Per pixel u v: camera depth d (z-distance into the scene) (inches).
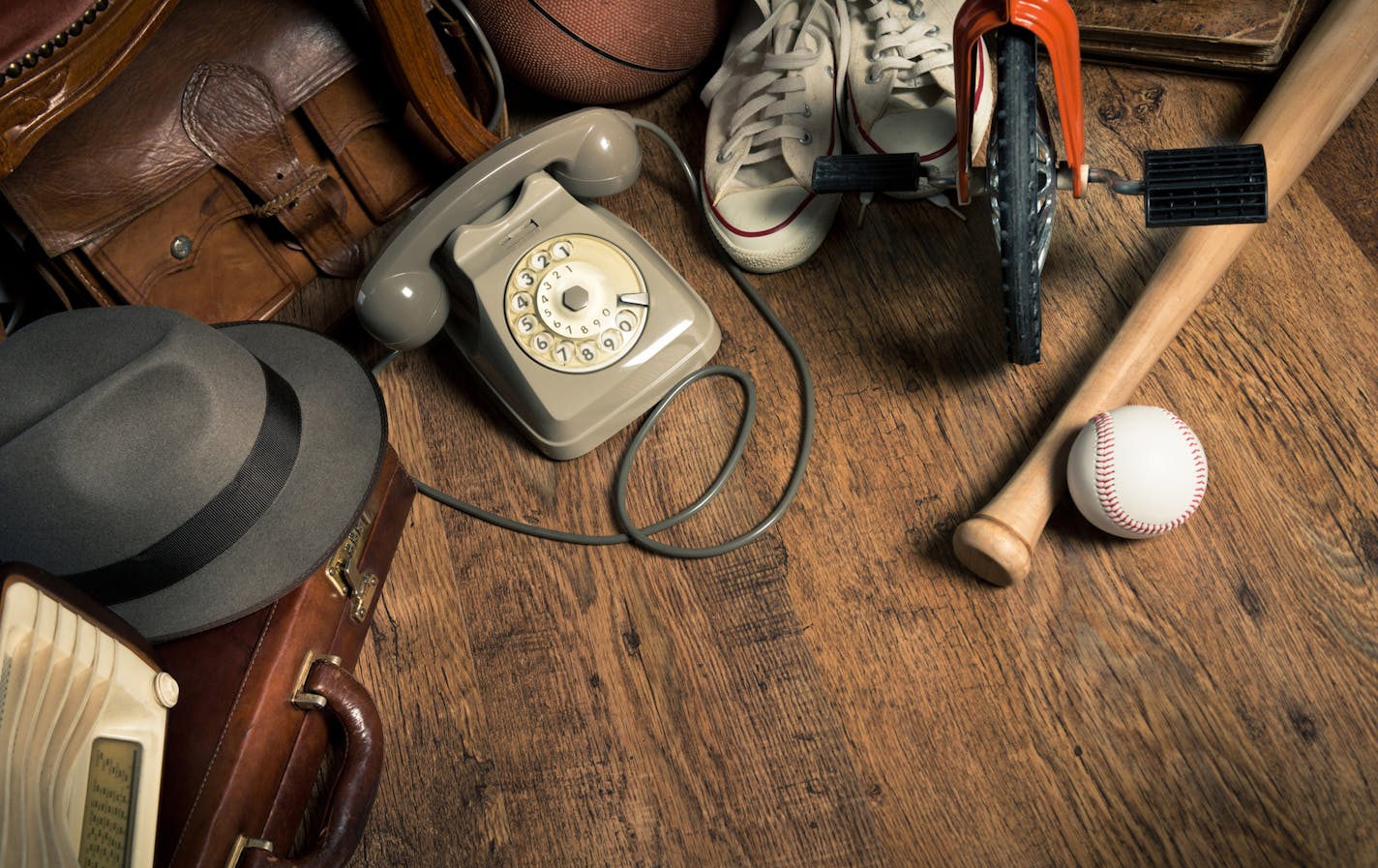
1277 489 51.1
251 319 60.6
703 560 54.3
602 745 51.1
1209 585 49.6
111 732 33.9
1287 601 48.8
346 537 46.2
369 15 52.4
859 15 60.3
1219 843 45.2
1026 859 46.2
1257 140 53.9
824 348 58.2
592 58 61.2
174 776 41.1
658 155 66.0
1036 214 42.5
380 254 51.7
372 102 59.1
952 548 52.4
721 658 52.1
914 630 51.1
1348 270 55.2
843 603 52.2
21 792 28.6
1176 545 50.6
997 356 56.4
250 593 41.1
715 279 61.4
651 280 55.5
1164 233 57.6
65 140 51.5
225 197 56.5
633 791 50.1
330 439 44.1
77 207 51.5
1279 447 51.9
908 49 57.4
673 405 58.3
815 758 49.4
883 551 53.0
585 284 54.1
